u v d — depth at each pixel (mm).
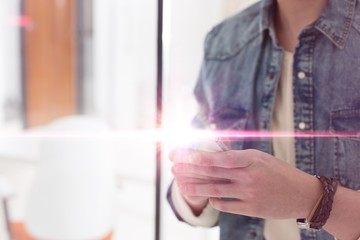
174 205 724
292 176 514
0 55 3320
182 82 824
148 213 2252
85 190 1757
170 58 840
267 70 670
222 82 722
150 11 2918
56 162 1737
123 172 2590
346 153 605
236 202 532
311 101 628
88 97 3381
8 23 3279
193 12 910
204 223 715
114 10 3107
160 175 722
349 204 520
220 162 506
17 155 2635
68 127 1803
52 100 3389
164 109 698
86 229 1770
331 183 520
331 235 599
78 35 3312
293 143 640
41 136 1782
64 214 1739
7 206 1774
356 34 600
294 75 639
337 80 610
